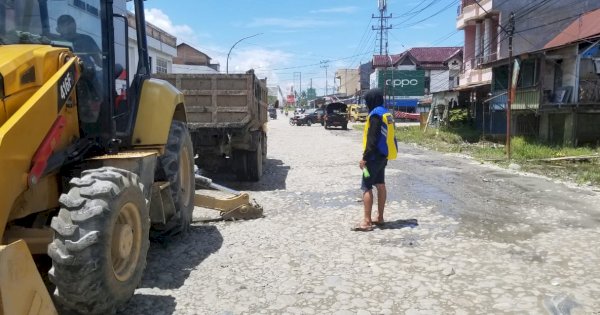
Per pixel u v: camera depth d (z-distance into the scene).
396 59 75.56
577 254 6.07
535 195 10.25
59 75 4.14
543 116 24.23
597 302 4.61
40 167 3.83
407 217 8.09
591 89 21.56
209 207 7.73
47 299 3.37
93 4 5.07
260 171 12.45
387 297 4.78
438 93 38.00
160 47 31.06
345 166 15.25
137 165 4.89
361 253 6.12
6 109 3.66
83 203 3.79
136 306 4.58
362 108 59.69
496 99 27.53
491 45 35.50
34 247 4.02
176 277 5.32
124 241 4.16
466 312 4.43
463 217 8.09
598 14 26.84
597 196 10.16
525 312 4.43
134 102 6.00
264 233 7.07
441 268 5.55
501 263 5.73
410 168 15.01
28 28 4.64
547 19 33.09
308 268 5.59
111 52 5.23
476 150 21.25
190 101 10.92
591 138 22.30
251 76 10.84
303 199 9.73
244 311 4.50
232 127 10.81
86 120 4.86
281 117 88.69
